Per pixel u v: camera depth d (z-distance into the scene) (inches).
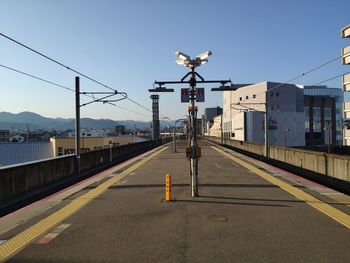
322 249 311.4
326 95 4530.0
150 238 346.3
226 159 1448.1
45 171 796.0
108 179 837.2
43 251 313.1
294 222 405.7
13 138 3991.1
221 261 283.3
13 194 647.1
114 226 393.4
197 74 617.9
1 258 296.5
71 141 2519.7
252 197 565.9
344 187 848.3
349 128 2753.4
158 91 637.3
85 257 295.9
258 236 350.9
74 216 448.8
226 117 4665.4
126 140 3673.7
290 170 1178.0
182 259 288.4
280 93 3796.8
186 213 451.8
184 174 899.4
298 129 3870.6
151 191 635.5
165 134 6609.3
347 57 1353.3
